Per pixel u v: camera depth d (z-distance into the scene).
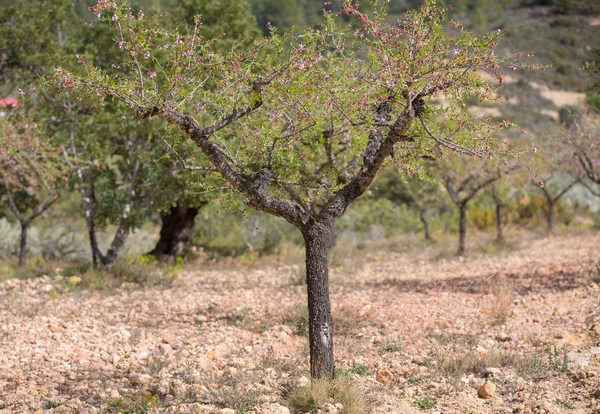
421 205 23.23
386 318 9.56
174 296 12.16
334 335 8.75
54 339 8.54
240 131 7.10
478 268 14.82
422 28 5.46
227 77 5.96
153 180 14.38
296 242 21.53
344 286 13.03
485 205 27.58
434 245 21.19
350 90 6.24
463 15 96.44
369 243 22.73
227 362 7.46
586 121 15.32
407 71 5.42
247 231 21.16
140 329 9.16
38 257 16.77
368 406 5.75
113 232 20.92
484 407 5.73
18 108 12.99
